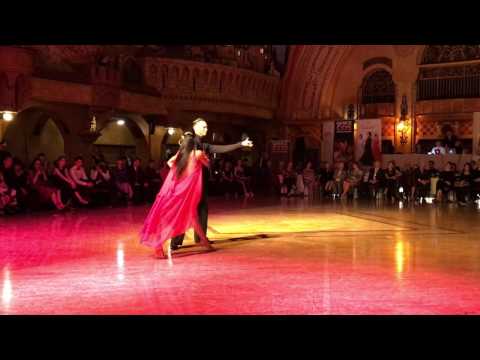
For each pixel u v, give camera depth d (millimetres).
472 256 7559
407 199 20281
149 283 5766
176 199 7477
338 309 4703
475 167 19422
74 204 15383
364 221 12531
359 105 28797
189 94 24047
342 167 22125
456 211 15281
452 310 4676
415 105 27062
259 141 29344
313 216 13789
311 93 28953
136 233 10047
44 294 5266
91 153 19594
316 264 6914
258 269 6570
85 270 6508
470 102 25625
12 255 7609
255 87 27422
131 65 22266
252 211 15289
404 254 7742
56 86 17547
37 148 20781
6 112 15992
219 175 22328
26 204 14250
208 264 6918
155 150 23375
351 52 28688
